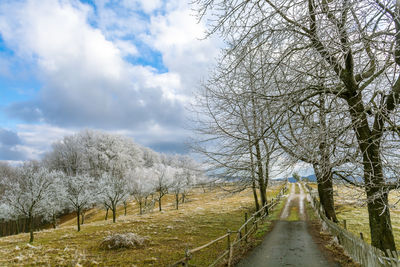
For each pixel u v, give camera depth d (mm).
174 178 44156
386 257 5750
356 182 6590
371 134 6355
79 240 17812
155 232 17656
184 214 28156
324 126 5473
